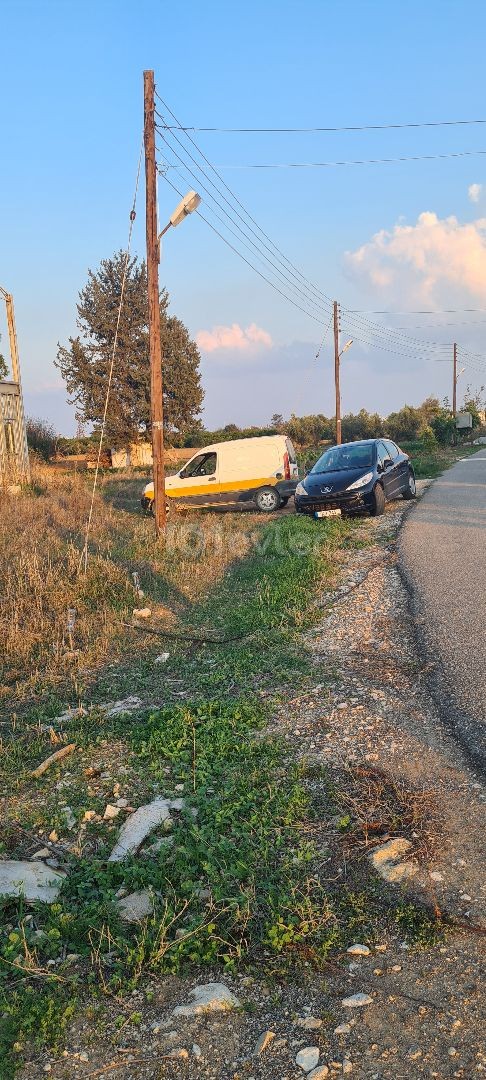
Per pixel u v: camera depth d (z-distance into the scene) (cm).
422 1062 272
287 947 337
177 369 5091
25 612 950
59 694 717
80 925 356
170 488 2069
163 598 1084
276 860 404
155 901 368
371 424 6128
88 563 1146
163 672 769
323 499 1684
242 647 813
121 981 322
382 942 337
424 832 418
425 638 761
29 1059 287
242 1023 298
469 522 1501
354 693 637
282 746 544
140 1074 278
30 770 546
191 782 501
